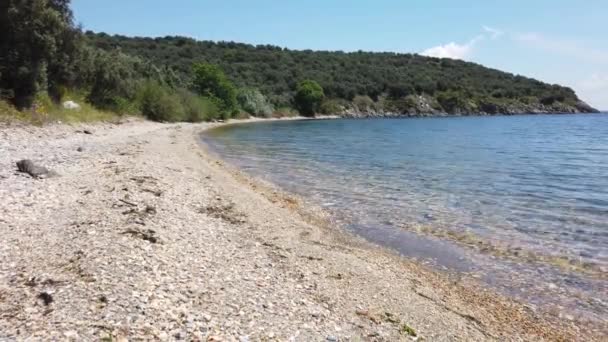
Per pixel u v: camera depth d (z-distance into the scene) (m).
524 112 155.38
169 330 5.57
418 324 7.42
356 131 67.12
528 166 28.91
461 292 9.30
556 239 12.98
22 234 8.55
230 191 16.91
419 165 28.56
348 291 8.41
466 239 12.87
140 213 10.86
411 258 11.28
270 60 149.88
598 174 25.61
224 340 5.59
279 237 11.73
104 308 5.82
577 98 174.00
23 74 27.11
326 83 137.88
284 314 6.79
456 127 81.31
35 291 6.17
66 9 33.59
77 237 8.53
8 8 27.20
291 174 23.84
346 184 21.14
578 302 8.98
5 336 4.99
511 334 7.56
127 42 135.75
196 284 7.26
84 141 24.95
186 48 141.62
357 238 12.74
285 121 102.94
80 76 38.25
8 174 13.26
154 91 55.50
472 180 22.97
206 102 77.00
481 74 188.12
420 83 155.50
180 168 20.23
